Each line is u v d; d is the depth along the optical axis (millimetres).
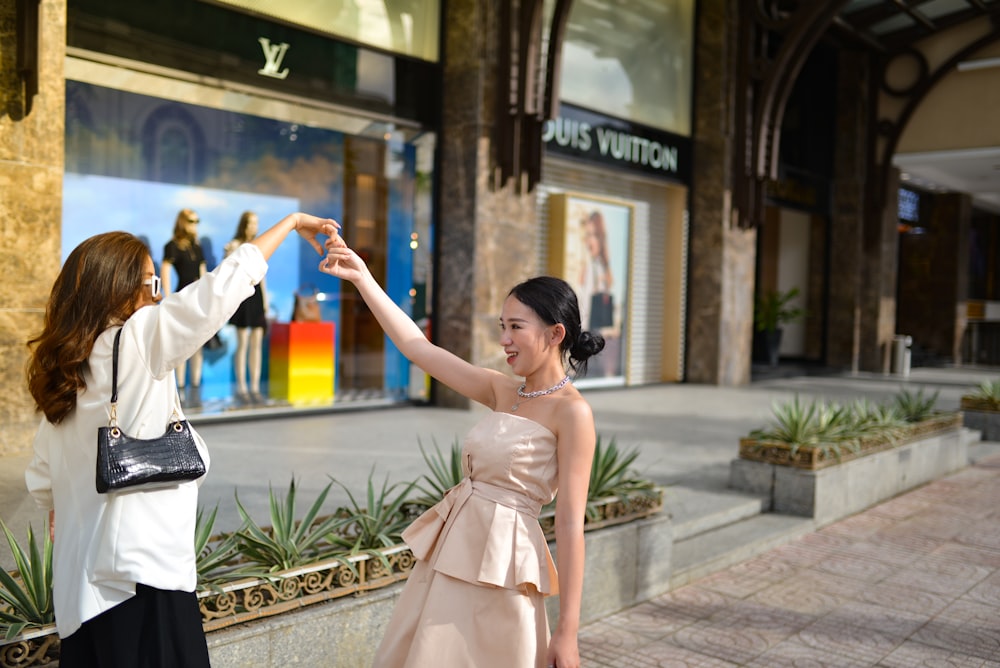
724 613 4492
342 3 9188
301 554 3355
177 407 2143
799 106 18359
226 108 8586
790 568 5340
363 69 9430
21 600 2572
